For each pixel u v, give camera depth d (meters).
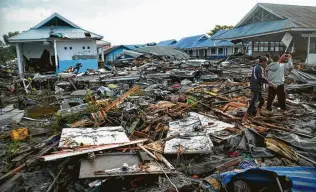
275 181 3.37
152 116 7.79
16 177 4.51
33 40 24.58
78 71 22.30
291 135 5.52
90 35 25.39
